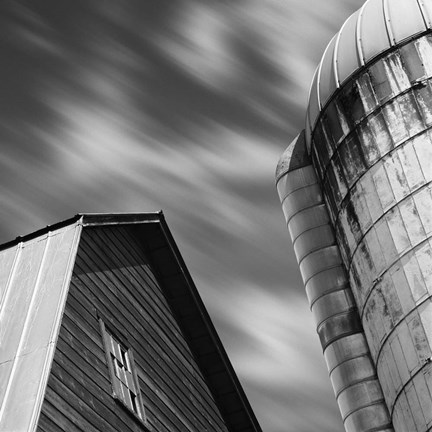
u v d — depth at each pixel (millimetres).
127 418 15992
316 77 37250
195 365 20906
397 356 28938
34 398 13164
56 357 14320
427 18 34219
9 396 13328
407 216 30234
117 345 17125
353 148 33438
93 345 15961
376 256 30906
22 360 14008
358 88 34000
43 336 14375
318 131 36062
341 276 36625
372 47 34344
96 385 15352
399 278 29578
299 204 38875
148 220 20562
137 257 20391
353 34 35938
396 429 29500
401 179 31078
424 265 29031
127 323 18031
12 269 16531
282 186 40094
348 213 33094
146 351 18359
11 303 15508
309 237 37969
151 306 19828
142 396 17047
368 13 36344
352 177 33188
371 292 30875
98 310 16891
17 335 14617
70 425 13836
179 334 20828
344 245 33500
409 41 33750
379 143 32406
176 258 21094
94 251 18000
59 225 17422
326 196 35594
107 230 19125
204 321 21234
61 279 15648
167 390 18500
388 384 29672
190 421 18984
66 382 14305
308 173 39438
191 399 19609
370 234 31438
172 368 19344
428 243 29312
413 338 28359
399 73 33188
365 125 33250
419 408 27609
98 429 14695
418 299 28703
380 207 31312
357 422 33656
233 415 21547
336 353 35312
